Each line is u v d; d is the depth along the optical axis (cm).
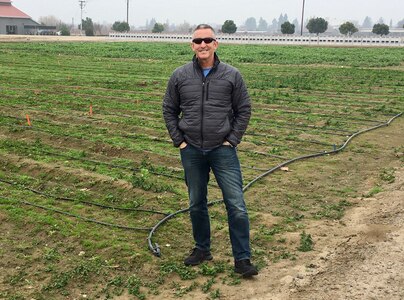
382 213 657
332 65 3083
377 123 1266
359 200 714
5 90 1734
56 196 732
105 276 511
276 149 995
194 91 475
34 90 1755
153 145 1017
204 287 483
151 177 820
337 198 726
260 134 1134
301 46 5803
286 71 2630
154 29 9462
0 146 984
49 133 1092
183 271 514
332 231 608
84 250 570
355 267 516
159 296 475
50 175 830
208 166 504
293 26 8231
